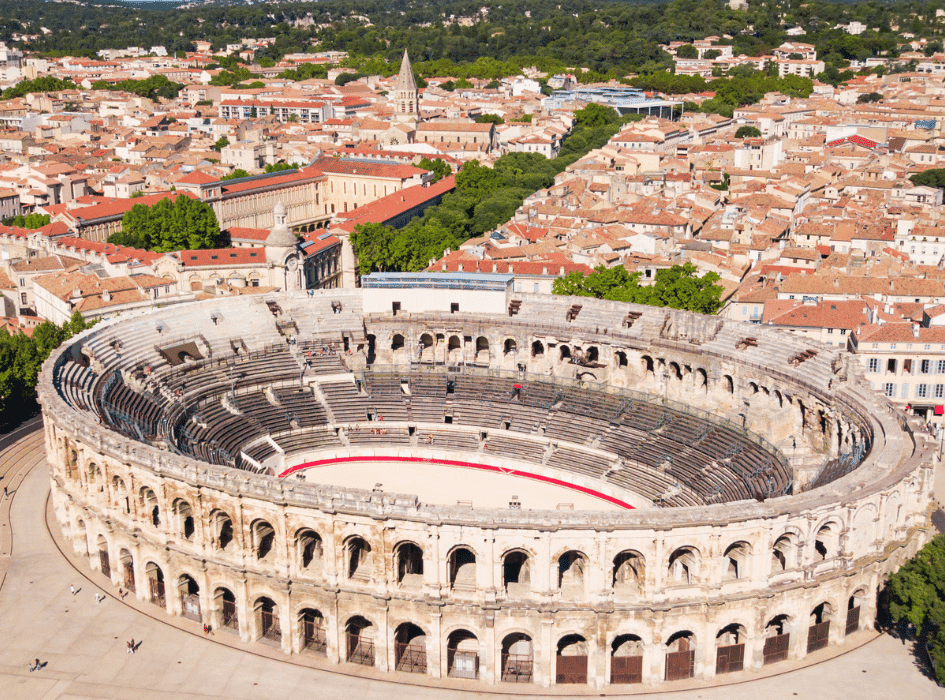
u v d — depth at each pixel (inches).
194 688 4611.2
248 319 7829.7
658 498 6343.5
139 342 7234.3
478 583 4626.0
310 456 7170.3
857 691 4534.9
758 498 5762.8
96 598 5329.7
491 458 7150.6
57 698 4510.3
